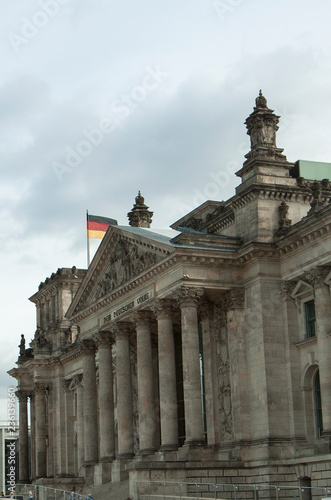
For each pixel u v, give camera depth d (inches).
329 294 3228.3
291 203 3565.5
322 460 3075.8
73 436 5669.3
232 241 3545.8
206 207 4234.7
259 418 3371.1
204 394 3774.6
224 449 3555.6
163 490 3144.7
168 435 3503.9
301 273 3341.5
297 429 3319.4
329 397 3134.8
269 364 3371.1
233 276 3528.5
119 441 3971.5
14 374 6250.0
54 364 5782.5
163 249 3543.3
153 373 4153.5
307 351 3348.9
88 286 4382.4
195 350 3412.9
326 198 3703.3
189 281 3442.4
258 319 3422.7
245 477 3341.5
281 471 3255.4
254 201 3518.7
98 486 4005.9
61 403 5723.4
